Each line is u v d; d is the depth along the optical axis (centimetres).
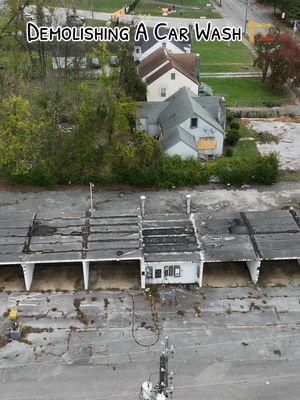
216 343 2205
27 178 3347
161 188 3378
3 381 2039
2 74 4291
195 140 3784
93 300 2442
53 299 2452
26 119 3281
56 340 2225
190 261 2441
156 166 3359
